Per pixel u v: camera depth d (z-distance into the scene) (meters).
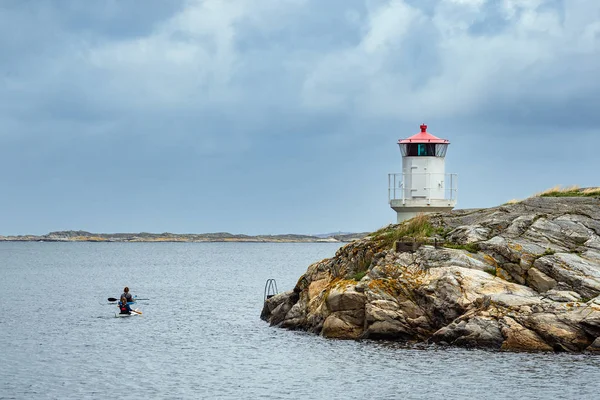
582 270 59.88
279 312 75.69
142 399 49.50
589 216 66.81
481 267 62.47
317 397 49.12
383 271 64.62
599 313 55.53
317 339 64.56
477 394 48.12
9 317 86.62
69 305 101.06
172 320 82.75
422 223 70.56
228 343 66.44
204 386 52.28
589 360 53.75
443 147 83.12
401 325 61.44
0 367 58.41
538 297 58.69
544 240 64.25
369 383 51.22
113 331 74.88
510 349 56.59
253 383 52.69
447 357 55.88
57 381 54.12
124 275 175.62
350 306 64.25
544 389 48.50
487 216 69.44
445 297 60.34
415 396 48.41
